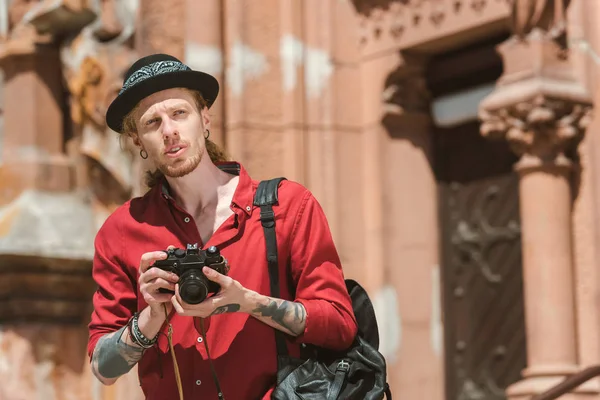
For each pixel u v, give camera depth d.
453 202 10.16
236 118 9.84
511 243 9.58
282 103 10.06
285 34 10.08
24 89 10.23
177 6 9.93
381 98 10.02
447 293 10.10
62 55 10.19
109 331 3.99
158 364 3.96
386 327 9.91
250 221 3.96
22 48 10.20
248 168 9.81
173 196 4.10
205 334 3.84
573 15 8.49
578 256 8.39
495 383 9.60
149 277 3.63
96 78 9.91
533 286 8.43
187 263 3.60
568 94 8.27
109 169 9.94
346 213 10.03
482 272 9.81
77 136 10.29
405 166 10.11
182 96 3.91
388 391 3.88
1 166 10.19
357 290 4.08
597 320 8.21
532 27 8.46
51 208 10.01
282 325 3.77
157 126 3.90
